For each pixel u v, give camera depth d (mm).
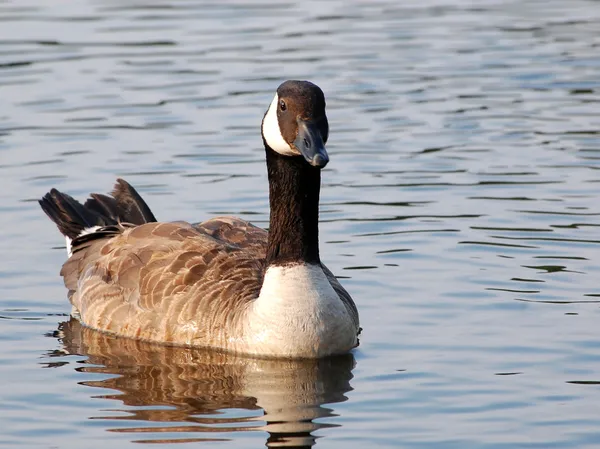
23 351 13570
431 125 21984
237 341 13414
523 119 22234
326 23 29312
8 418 11414
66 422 11312
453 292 14906
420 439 10727
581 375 12227
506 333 13539
